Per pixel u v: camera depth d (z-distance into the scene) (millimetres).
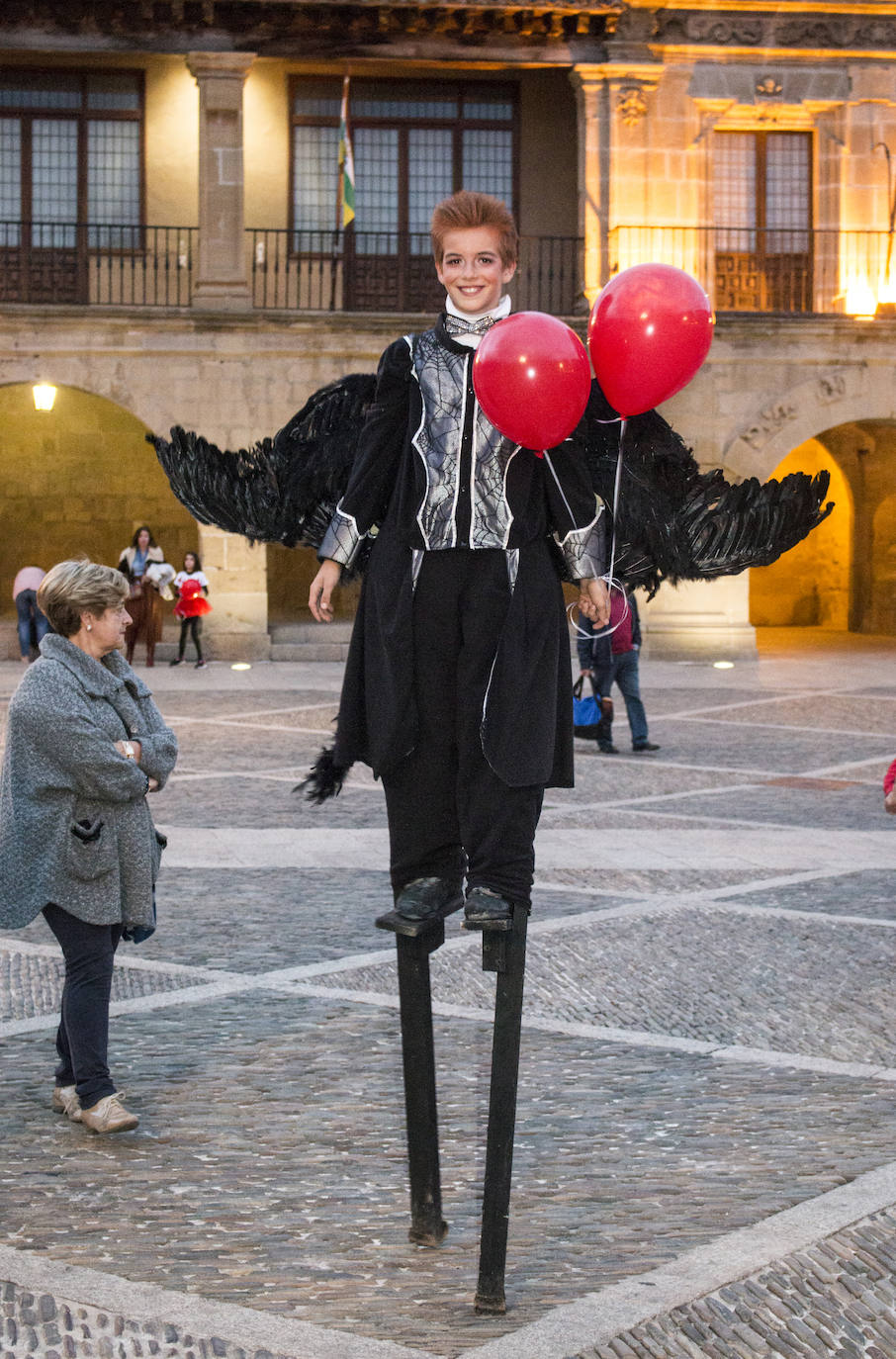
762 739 16656
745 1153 5086
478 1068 5910
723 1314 3959
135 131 27000
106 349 25672
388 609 3842
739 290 27359
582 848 10688
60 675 5320
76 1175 4910
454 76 27484
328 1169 4965
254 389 25938
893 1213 4574
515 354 3549
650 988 7094
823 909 8836
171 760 5480
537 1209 4652
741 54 26734
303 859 10258
